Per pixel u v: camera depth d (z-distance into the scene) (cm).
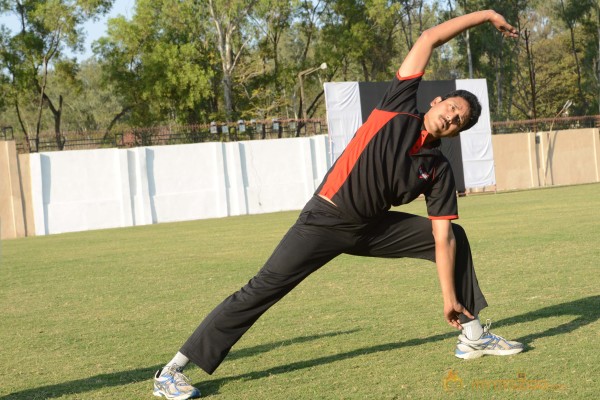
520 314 602
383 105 428
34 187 2597
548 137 3753
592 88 6078
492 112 5862
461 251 469
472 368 454
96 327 672
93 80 7100
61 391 456
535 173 3691
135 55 4703
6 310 806
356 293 771
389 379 441
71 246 1767
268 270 437
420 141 425
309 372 469
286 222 2162
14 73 4453
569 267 853
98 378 484
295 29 5425
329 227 432
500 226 1480
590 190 2894
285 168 2994
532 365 450
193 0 4638
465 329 476
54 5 4366
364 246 448
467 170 2948
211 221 2534
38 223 2603
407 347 518
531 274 818
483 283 777
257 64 4844
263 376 467
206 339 436
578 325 547
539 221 1540
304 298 759
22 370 518
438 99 431
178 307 760
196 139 3172
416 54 427
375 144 422
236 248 1402
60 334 648
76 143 3288
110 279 1035
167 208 2800
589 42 5959
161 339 602
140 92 4694
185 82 4422
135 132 3066
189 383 431
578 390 397
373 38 5122
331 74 5119
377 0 4903
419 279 843
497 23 431
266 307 440
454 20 432
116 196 2720
